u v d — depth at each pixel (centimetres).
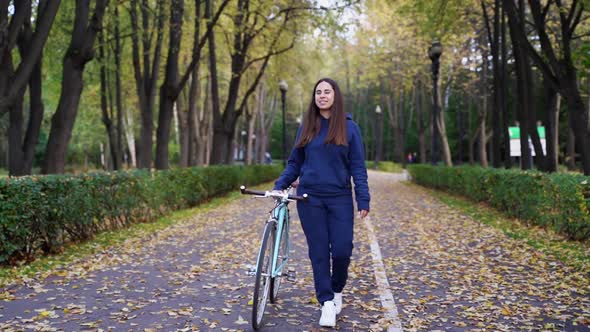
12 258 696
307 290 571
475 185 1622
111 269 680
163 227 1095
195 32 1717
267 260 455
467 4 1905
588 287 570
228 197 1927
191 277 632
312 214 448
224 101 4100
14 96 916
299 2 2000
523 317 472
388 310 493
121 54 2159
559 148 4003
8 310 490
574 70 1194
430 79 3152
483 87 3002
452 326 449
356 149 455
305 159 463
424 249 836
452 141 5519
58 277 631
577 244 823
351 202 457
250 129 3691
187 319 464
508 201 1231
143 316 473
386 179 3575
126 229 1046
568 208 859
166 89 1708
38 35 927
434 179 2358
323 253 448
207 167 1802
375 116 6222
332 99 455
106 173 1007
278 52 2183
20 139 1173
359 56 3706
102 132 4925
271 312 487
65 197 806
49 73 2056
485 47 2767
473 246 856
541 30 1205
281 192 439
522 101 1535
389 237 967
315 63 3042
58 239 801
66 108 1116
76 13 1115
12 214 673
